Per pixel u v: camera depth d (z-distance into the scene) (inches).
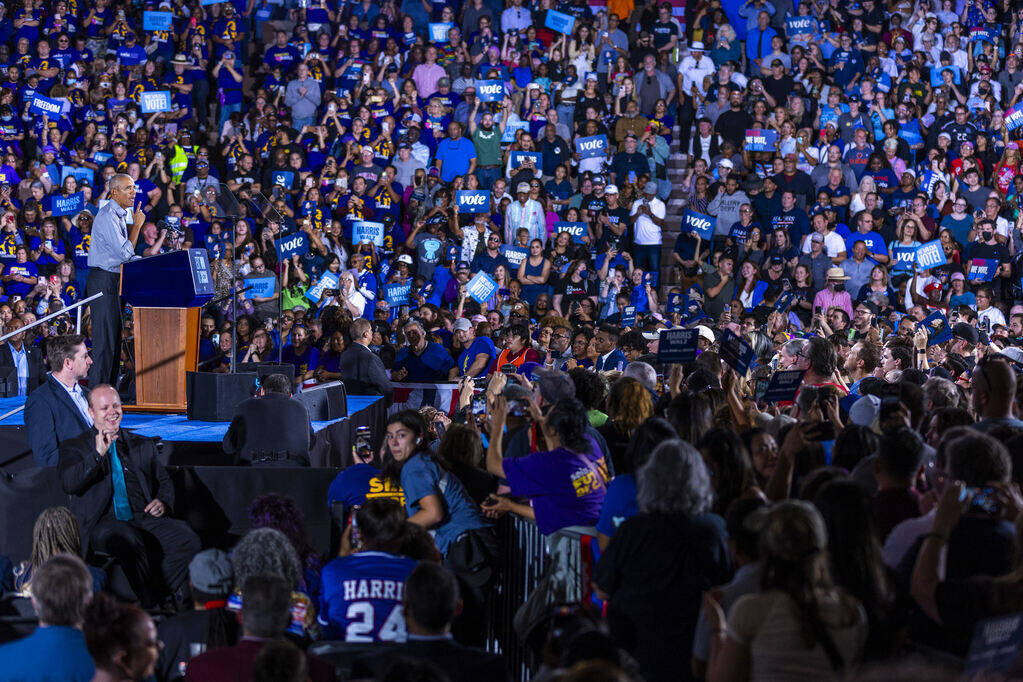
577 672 127.7
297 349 593.6
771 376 317.4
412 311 639.1
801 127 844.6
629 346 428.8
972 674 142.8
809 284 723.4
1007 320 737.6
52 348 331.6
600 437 248.8
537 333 617.3
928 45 903.7
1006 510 176.4
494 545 264.5
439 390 564.7
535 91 845.2
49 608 189.6
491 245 727.7
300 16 901.8
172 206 754.2
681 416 241.9
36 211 719.1
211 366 541.6
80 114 836.6
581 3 916.6
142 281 404.5
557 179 793.6
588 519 232.7
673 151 869.8
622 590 186.7
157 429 377.1
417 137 811.4
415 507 260.8
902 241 752.3
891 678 140.0
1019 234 782.5
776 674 146.5
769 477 230.5
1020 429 215.9
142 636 177.5
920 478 231.9
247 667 177.3
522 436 265.6
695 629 181.8
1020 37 913.5
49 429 326.6
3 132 804.6
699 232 763.4
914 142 838.5
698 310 692.1
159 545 305.7
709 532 185.5
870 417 275.9
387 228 749.3
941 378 282.8
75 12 896.3
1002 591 160.9
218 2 895.7
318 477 327.3
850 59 883.4
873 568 159.3
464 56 872.9
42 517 261.4
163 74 877.2
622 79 853.8
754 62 900.6
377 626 208.7
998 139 852.0
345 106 834.8
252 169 784.3
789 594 148.3
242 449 346.3
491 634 275.4
